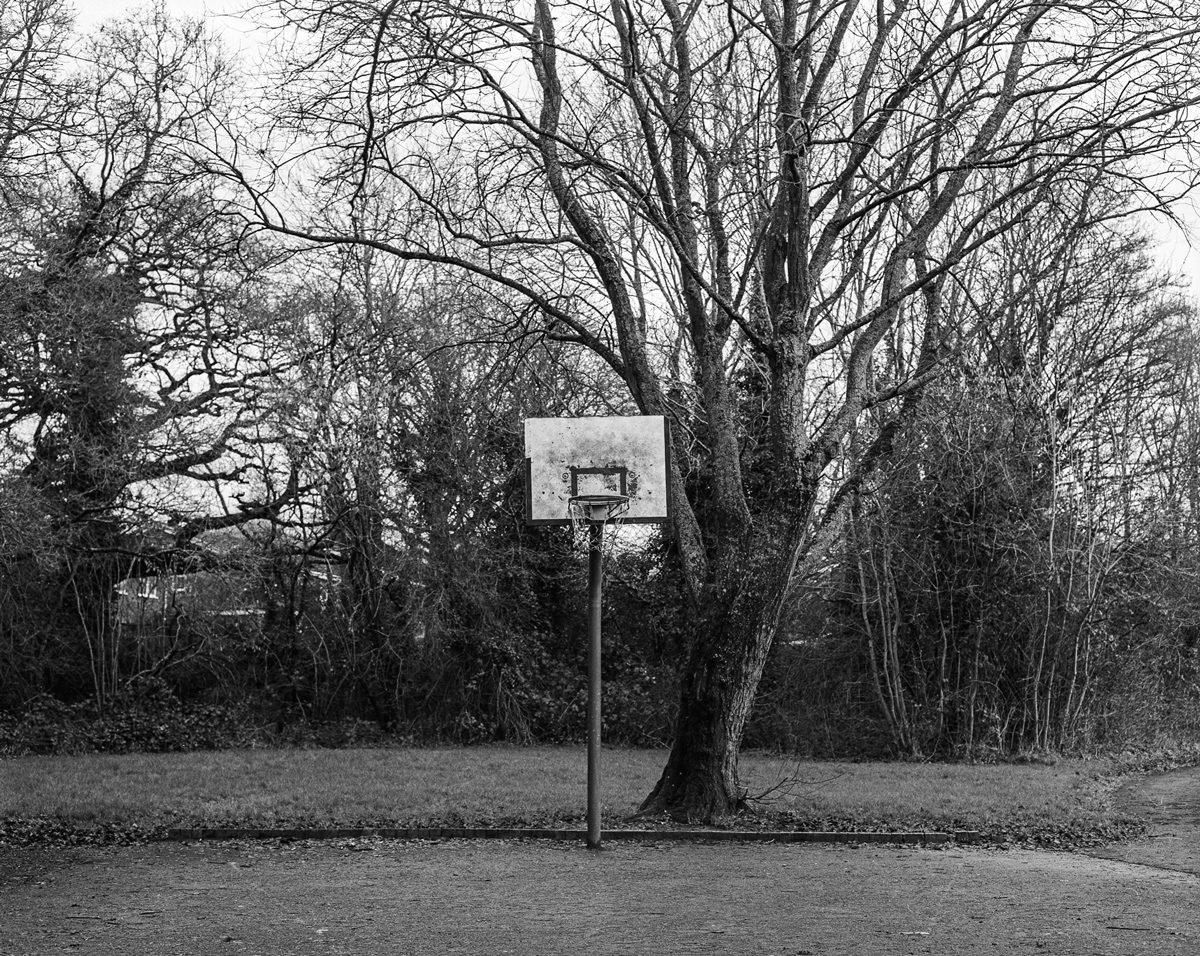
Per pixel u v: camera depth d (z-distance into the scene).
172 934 8.34
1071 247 23.69
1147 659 25.52
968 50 13.29
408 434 27.92
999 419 24.59
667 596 29.83
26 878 10.80
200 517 27.09
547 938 8.09
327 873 10.94
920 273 16.97
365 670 28.91
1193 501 27.59
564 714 28.92
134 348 25.91
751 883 10.25
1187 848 12.51
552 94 14.89
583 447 13.37
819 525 15.36
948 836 12.89
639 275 22.25
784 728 26.95
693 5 14.91
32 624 26.48
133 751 25.48
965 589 24.36
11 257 22.12
